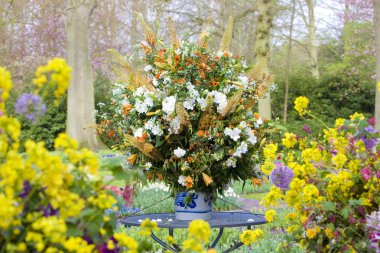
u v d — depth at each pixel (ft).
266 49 54.39
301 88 69.62
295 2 65.77
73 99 62.13
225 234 19.70
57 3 65.72
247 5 70.13
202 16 64.08
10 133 5.85
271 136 13.84
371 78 73.15
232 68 13.37
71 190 6.00
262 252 16.35
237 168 13.29
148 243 6.63
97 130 14.74
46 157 5.32
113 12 75.56
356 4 76.33
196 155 12.57
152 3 60.39
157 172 13.16
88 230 6.05
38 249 5.44
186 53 12.99
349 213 9.57
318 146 10.48
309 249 10.02
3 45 71.77
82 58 62.49
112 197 6.31
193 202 12.96
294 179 9.85
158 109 13.03
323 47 87.86
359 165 9.94
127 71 13.88
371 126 9.96
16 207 5.63
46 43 78.95
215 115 12.82
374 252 9.24
